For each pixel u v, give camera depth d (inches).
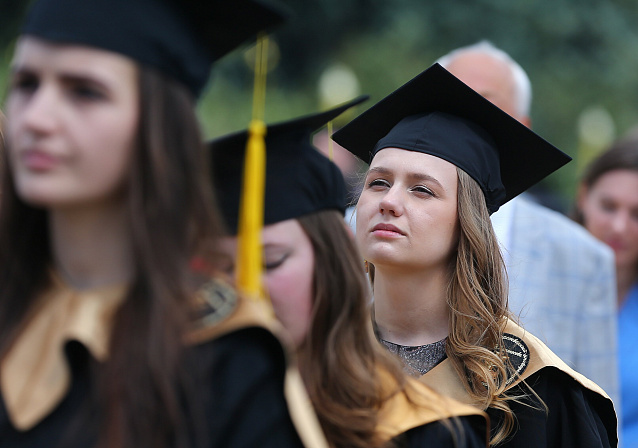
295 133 269.3
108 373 191.2
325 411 259.6
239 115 1264.8
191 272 199.6
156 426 190.1
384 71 1510.8
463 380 328.2
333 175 277.9
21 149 190.9
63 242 204.1
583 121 1566.2
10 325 207.8
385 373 277.3
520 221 492.4
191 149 200.1
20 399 197.0
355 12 1587.1
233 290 208.8
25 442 194.2
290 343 268.5
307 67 1568.7
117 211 199.2
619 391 539.8
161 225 193.5
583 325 491.5
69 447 189.3
